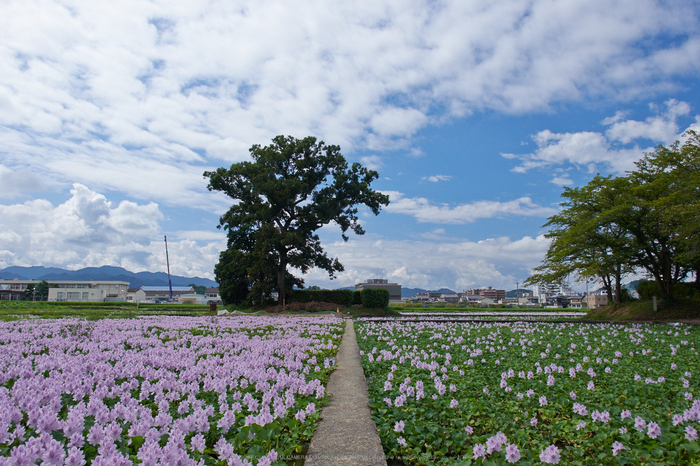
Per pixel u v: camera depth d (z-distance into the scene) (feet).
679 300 92.12
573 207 99.35
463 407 19.83
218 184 126.93
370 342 46.21
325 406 20.34
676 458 13.85
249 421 15.44
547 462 13.11
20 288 329.93
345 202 127.95
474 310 176.14
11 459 10.32
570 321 81.66
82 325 46.42
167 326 57.11
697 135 87.61
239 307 131.95
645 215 87.30
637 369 29.76
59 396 17.22
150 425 14.71
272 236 120.88
